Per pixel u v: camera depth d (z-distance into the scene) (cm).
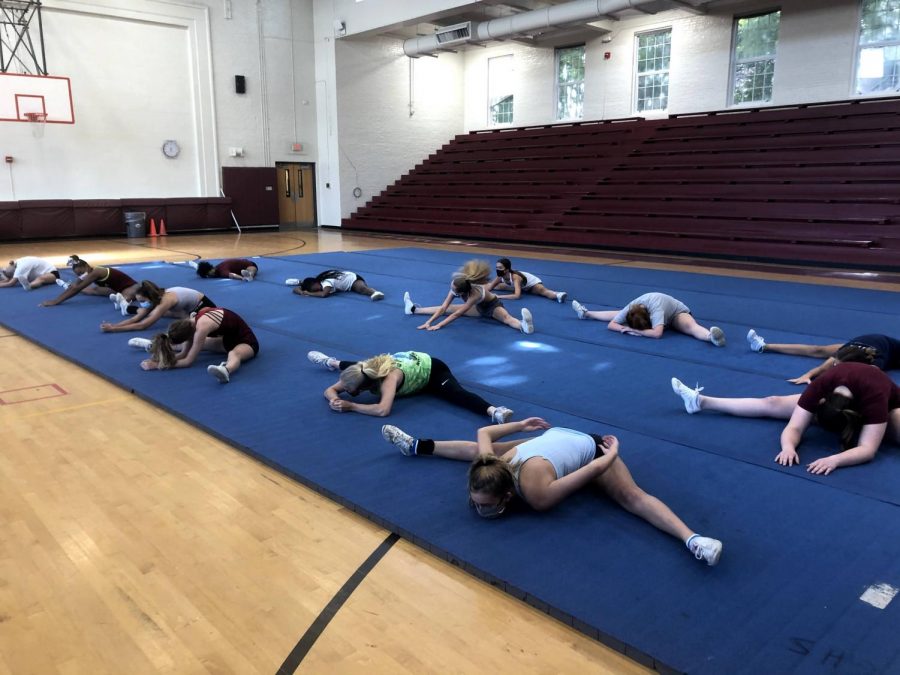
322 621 225
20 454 363
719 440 366
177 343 502
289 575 251
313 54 1903
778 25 1427
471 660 207
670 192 1384
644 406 420
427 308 689
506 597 238
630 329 600
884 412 330
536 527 276
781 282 905
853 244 1066
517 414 406
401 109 1986
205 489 321
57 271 880
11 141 1470
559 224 1477
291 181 1933
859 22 1321
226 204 1795
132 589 243
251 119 1814
